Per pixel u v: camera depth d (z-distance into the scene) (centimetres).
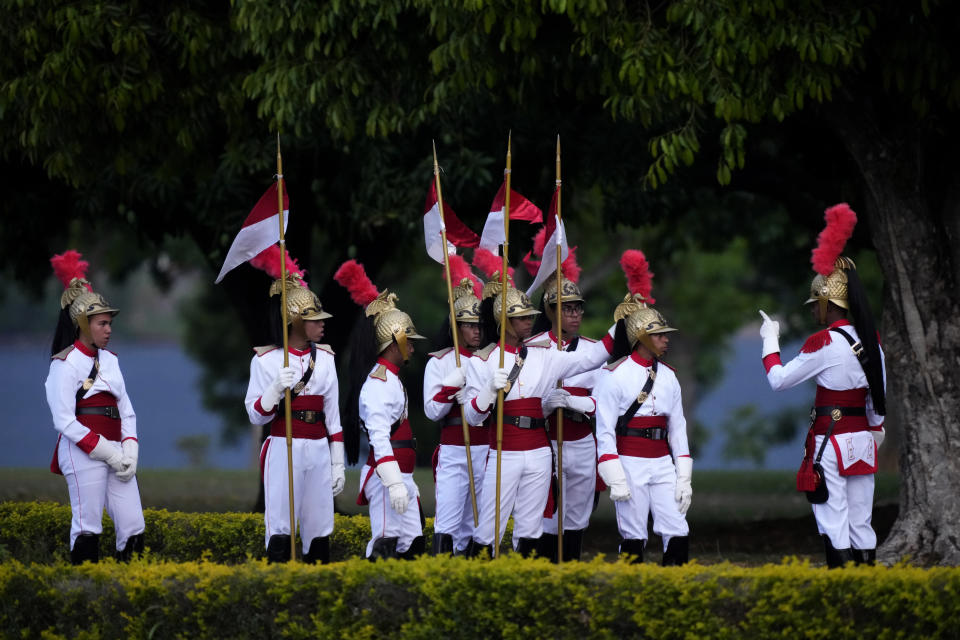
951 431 3847
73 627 2639
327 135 4600
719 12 3325
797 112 4447
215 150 4788
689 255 10588
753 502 6931
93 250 9931
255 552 3725
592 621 2412
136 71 3962
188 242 8606
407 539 3123
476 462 3219
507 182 2972
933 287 3888
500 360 2922
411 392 10669
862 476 3047
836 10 3394
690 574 2448
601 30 3416
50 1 3847
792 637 2372
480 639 2462
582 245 10000
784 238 6881
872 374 2994
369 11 3722
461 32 3569
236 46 4128
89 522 3136
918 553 3812
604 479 3008
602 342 3081
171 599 2586
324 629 2494
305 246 5250
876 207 3941
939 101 3850
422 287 10444
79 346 3159
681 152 3472
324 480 3075
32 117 3944
